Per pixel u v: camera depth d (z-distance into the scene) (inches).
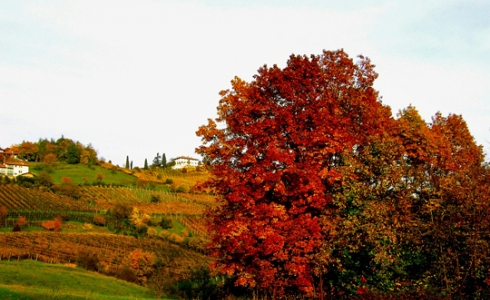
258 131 847.1
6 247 2844.5
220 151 917.8
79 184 6328.7
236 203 876.0
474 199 826.2
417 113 997.8
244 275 859.4
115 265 2625.5
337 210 857.5
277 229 820.0
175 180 7544.3
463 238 844.6
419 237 856.9
